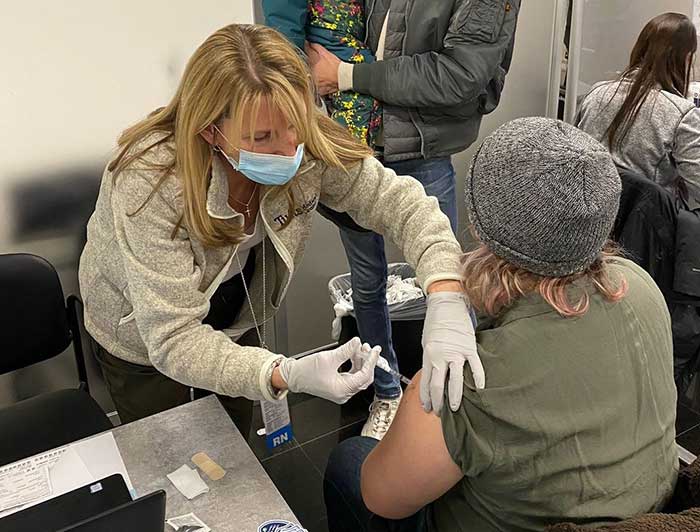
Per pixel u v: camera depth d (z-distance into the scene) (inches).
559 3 104.7
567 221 31.5
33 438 58.7
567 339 33.8
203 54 41.9
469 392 34.1
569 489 33.5
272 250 55.4
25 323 59.7
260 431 89.8
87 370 79.1
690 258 77.0
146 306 43.8
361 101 72.6
